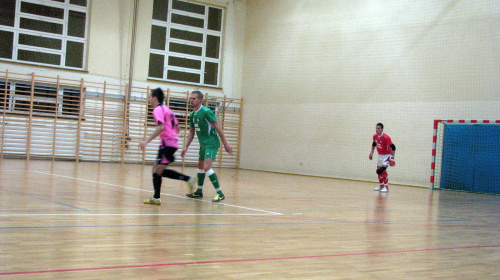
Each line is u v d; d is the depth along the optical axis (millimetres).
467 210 7289
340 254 3469
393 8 13719
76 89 15078
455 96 12312
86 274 2578
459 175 12055
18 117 14281
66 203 5520
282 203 6914
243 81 17781
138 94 15969
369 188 11297
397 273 2973
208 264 2961
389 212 6461
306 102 15812
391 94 13641
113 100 15539
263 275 2764
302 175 15734
